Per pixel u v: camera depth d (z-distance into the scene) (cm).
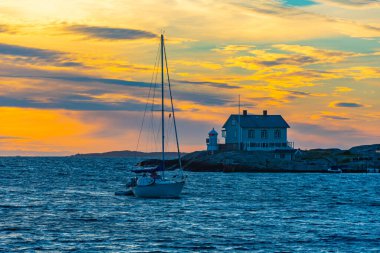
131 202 7444
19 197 8194
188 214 6206
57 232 5025
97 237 4788
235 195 8531
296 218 5916
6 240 4650
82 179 13025
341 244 4541
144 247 4400
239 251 4288
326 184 10881
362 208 6844
